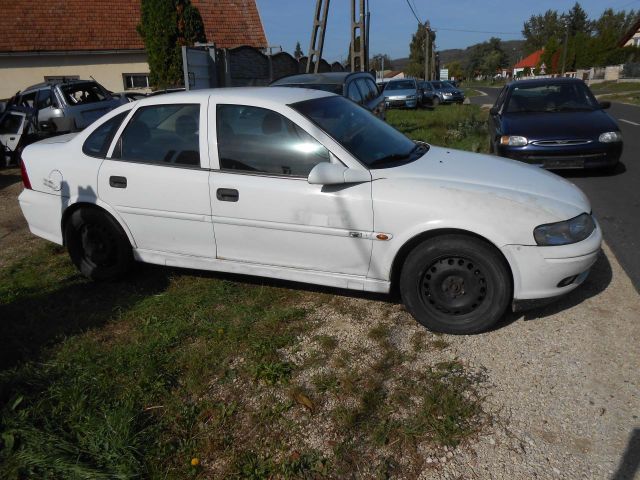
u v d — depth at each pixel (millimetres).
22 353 3619
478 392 3021
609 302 3889
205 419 2945
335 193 3646
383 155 3957
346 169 3596
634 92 33250
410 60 84562
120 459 2631
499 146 7742
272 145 3873
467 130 13070
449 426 2746
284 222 3801
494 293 3467
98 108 12508
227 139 3998
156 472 2574
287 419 2908
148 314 4090
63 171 4535
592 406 2854
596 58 60438
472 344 3496
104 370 3367
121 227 4453
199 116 4094
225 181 3934
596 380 3053
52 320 4102
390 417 2867
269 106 3932
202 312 4055
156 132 4250
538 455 2564
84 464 2598
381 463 2570
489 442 2660
